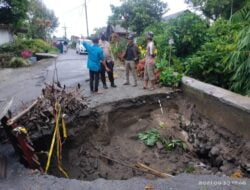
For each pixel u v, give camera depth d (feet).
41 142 21.57
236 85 27.66
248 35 25.14
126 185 15.14
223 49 34.24
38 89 37.06
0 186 15.31
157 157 25.00
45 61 78.69
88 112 25.55
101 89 33.96
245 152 20.34
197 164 23.75
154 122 28.99
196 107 28.76
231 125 22.70
